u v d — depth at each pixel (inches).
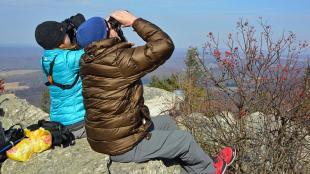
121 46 133.4
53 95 160.4
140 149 141.9
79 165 151.9
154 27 135.6
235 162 223.3
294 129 220.4
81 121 160.7
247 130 225.8
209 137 240.5
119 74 131.3
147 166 149.9
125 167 150.0
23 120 265.4
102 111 134.3
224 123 241.0
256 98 228.8
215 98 242.2
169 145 142.8
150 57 130.5
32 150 158.6
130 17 139.1
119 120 134.3
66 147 162.9
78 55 151.4
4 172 157.2
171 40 133.6
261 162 219.1
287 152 217.9
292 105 221.6
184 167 155.9
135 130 137.7
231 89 233.8
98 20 137.3
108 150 138.5
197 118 249.0
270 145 219.0
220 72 235.3
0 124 161.0
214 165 153.2
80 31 137.0
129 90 134.3
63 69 152.6
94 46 132.4
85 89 137.0
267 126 222.2
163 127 159.6
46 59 155.4
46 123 161.6
